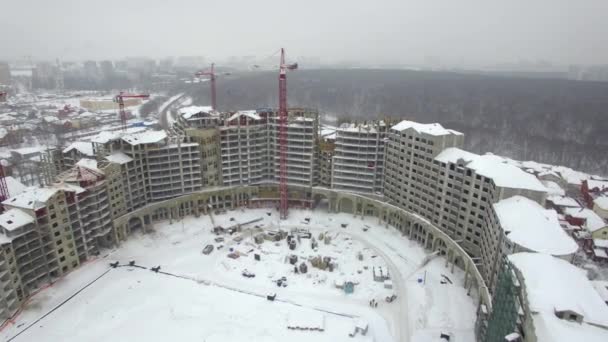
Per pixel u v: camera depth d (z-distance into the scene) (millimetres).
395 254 128125
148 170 139250
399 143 139750
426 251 129375
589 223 134625
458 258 119688
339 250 130125
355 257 125938
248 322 95125
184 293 105688
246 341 89000
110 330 91625
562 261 75625
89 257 119375
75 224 112125
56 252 106938
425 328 94312
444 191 123938
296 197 162000
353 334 91188
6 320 92562
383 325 95312
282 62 144375
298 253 127688
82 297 102688
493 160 114938
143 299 102688
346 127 157375
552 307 62375
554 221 90938
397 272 117812
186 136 148500
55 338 89000
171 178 144500
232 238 137250
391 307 101938
